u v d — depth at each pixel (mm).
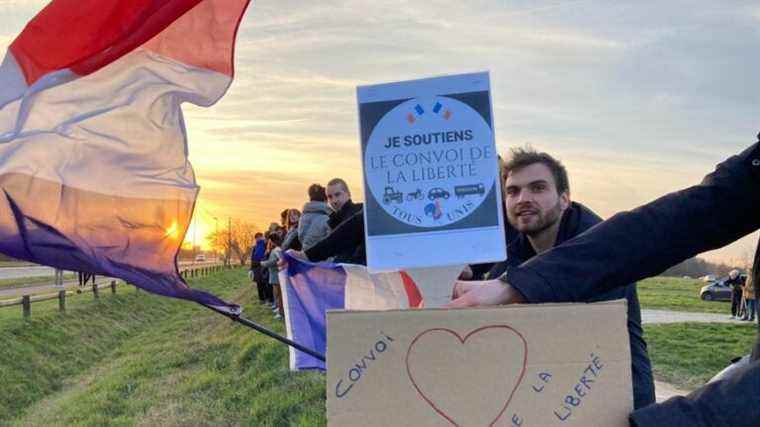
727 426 1288
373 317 1586
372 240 1992
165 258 2955
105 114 2932
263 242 20500
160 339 20219
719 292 32906
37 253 2834
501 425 1562
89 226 2887
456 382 1572
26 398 13938
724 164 1882
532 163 2898
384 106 2021
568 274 1785
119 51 2920
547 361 1570
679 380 10461
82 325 21156
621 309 1574
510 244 3105
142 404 10750
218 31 3012
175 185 2979
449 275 2027
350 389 1579
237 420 8742
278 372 10227
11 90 2883
